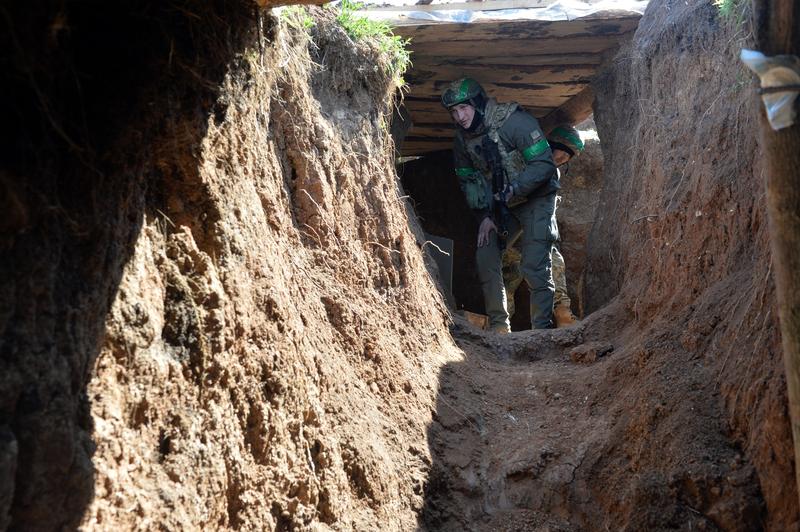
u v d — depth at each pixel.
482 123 7.21
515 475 4.32
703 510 3.60
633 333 5.41
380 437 4.08
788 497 3.29
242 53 3.22
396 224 5.41
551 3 6.58
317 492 3.37
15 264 1.98
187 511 2.57
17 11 1.88
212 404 2.85
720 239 4.55
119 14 2.31
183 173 2.93
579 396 4.91
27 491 1.99
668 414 4.01
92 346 2.28
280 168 4.24
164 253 2.80
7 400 1.94
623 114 6.75
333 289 4.37
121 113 2.34
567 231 9.98
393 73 5.62
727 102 4.82
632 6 6.55
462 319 6.27
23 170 1.97
